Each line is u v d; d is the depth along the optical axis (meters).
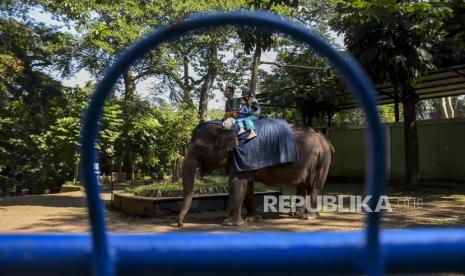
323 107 20.70
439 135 18.52
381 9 10.65
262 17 0.88
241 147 9.11
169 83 20.67
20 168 21.38
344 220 9.48
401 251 0.95
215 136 9.10
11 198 14.70
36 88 24.75
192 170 9.16
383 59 12.66
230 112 9.36
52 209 11.83
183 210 9.08
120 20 15.12
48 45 20.64
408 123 15.62
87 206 0.95
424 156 18.91
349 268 0.92
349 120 28.39
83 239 0.97
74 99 19.67
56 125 16.89
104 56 19.22
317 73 18.88
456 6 11.22
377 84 13.88
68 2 14.90
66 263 0.94
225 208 10.92
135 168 21.48
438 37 12.66
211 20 0.88
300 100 20.03
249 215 9.77
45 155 19.00
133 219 10.09
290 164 9.35
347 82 0.90
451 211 10.51
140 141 19.23
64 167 19.47
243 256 0.91
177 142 20.03
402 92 15.55
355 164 21.02
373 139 0.88
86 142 0.94
